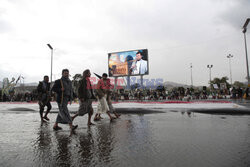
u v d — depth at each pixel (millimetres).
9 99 33875
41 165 2508
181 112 8508
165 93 30781
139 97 27453
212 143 3412
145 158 2693
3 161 2666
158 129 4762
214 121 5855
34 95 27656
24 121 6734
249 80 24734
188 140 3650
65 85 5059
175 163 2484
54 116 8312
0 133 4586
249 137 3832
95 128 5094
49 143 3607
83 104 5531
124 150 3090
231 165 2396
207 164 2434
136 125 5402
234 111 8336
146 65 33594
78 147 3309
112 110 7137
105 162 2572
